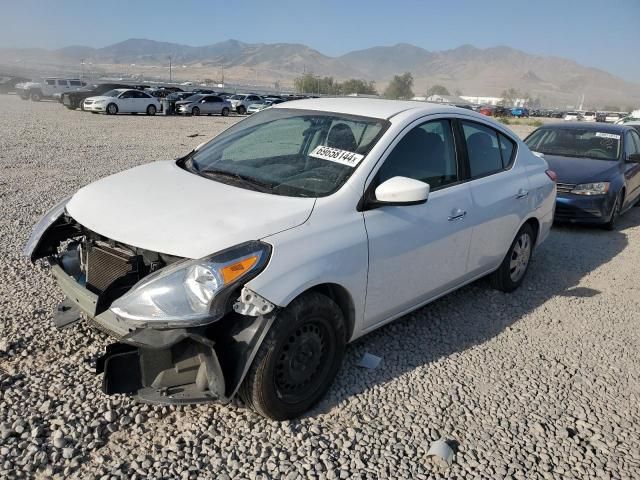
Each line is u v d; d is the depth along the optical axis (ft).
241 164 12.38
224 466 8.93
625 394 12.07
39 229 11.87
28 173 32.40
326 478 8.85
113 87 132.16
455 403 11.22
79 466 8.70
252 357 9.14
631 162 28.55
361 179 11.14
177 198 10.59
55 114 94.43
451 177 13.70
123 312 8.86
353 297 10.85
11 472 8.44
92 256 10.56
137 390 9.05
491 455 9.74
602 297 17.85
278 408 9.86
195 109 121.39
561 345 14.21
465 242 13.93
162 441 9.40
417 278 12.59
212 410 10.31
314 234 10.00
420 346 13.53
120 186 11.55
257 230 9.47
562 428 10.61
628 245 24.70
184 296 8.70
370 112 12.90
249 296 8.86
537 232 17.70
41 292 14.75
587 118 261.44
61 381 10.82
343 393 11.24
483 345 13.87
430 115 13.30
